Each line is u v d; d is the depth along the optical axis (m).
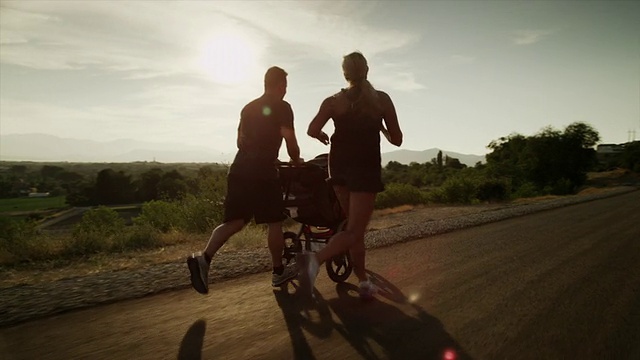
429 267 5.55
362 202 3.59
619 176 85.56
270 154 3.98
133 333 3.22
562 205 17.38
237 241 8.65
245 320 3.51
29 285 4.84
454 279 4.89
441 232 9.13
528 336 3.16
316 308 3.82
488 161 62.72
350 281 4.82
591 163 61.34
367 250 6.91
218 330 3.28
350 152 3.62
